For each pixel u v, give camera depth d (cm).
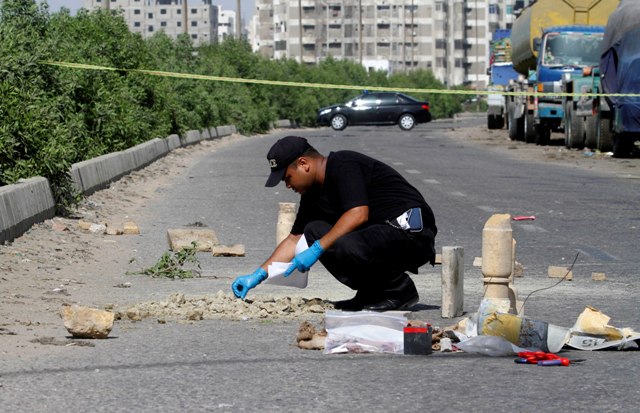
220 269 1591
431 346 964
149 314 1164
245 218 2275
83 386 830
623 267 1617
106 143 3275
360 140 6500
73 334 1032
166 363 920
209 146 5625
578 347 978
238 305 1195
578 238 1956
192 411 755
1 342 1004
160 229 2088
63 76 2833
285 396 798
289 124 9956
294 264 1159
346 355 956
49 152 2109
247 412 752
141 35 4469
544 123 5588
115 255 1728
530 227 2112
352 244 1156
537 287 1426
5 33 2472
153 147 3928
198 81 6531
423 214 1184
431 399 787
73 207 2292
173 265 1550
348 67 14725
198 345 1004
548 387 824
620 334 975
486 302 994
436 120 14538
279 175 1166
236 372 884
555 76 5394
